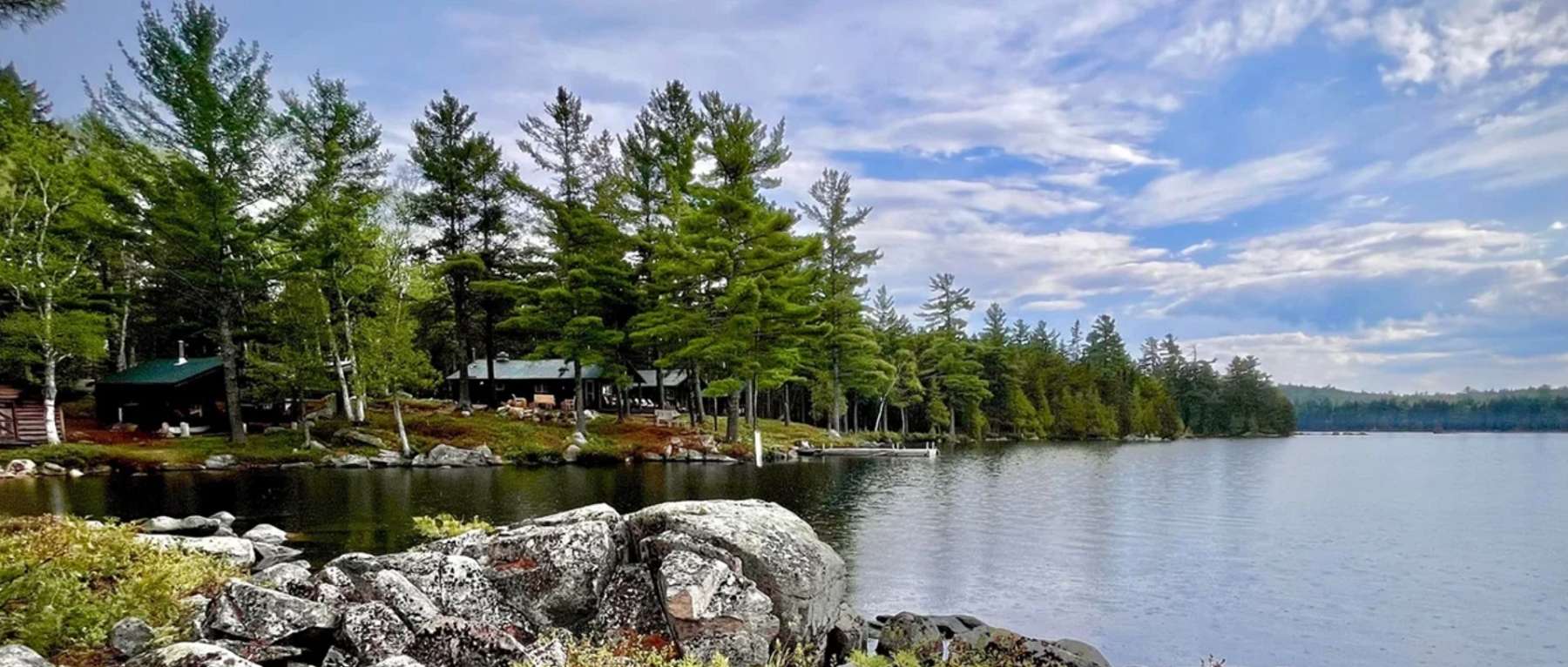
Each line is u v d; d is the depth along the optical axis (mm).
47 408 30656
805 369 64000
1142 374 113000
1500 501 28719
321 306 36125
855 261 56781
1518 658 11438
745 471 32938
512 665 7027
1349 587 15055
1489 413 151750
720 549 9516
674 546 9609
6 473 25828
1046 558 17031
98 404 38750
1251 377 119312
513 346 69312
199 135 32531
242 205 34688
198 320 47531
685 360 46062
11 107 12664
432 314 50500
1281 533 20703
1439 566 16906
